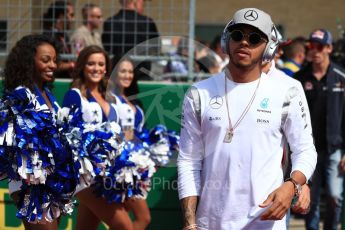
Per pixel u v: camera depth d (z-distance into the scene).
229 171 5.23
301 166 5.24
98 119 7.50
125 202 7.62
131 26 9.43
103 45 9.47
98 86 7.77
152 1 9.62
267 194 5.20
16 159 5.99
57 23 9.57
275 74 5.93
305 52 11.10
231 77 5.31
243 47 5.20
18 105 6.04
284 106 5.25
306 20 20.41
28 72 6.70
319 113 9.32
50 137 6.12
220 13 20.36
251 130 5.21
